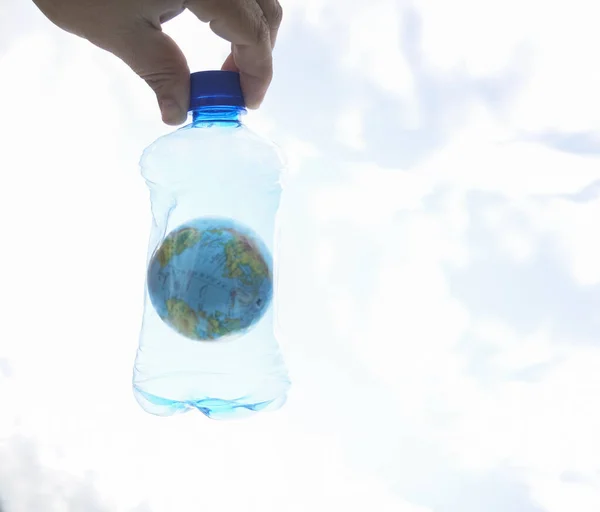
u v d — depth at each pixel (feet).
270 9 1.31
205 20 1.24
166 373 1.52
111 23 1.23
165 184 1.64
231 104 1.30
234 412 1.53
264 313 1.33
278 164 1.72
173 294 1.29
